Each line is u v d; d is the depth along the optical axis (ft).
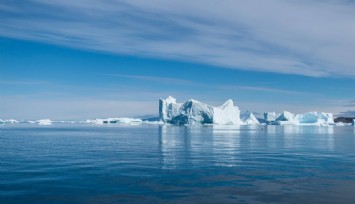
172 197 58.13
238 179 74.08
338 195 59.88
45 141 195.31
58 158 109.70
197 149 146.00
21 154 122.01
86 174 79.20
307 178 75.46
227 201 55.72
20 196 58.70
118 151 134.92
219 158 111.96
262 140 215.10
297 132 368.07
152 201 55.57
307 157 115.85
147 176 77.20
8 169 86.22
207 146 163.02
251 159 109.40
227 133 315.78
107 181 71.20
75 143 178.81
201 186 66.74
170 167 90.79
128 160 105.19
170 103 570.05
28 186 66.03
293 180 73.15
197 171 84.58
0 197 58.08
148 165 94.48
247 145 171.53
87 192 61.46
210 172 83.25
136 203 54.34
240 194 60.34
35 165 93.40
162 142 190.08
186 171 84.38
